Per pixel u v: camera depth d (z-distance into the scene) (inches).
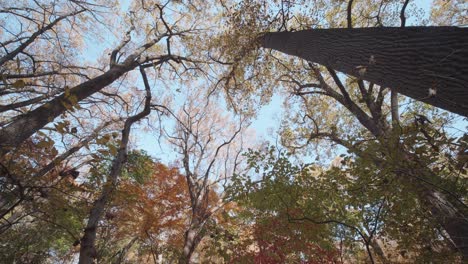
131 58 283.4
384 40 129.3
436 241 157.8
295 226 192.4
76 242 136.9
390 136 142.9
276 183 200.2
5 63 234.2
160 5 357.7
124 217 247.6
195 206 259.0
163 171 309.0
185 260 222.4
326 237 191.8
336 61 164.1
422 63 109.2
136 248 324.2
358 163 157.6
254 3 268.8
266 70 338.3
